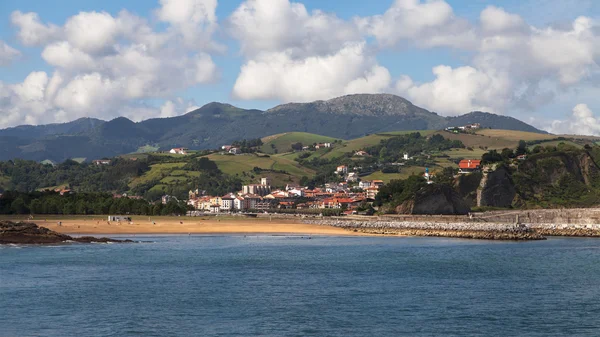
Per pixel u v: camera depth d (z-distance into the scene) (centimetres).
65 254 13200
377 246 15950
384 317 7000
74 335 6200
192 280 9638
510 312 7262
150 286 9031
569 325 6638
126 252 13875
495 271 10675
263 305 7644
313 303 7788
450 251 14388
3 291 8506
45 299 7950
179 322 6750
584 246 15675
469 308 7481
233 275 10219
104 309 7375
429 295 8344
